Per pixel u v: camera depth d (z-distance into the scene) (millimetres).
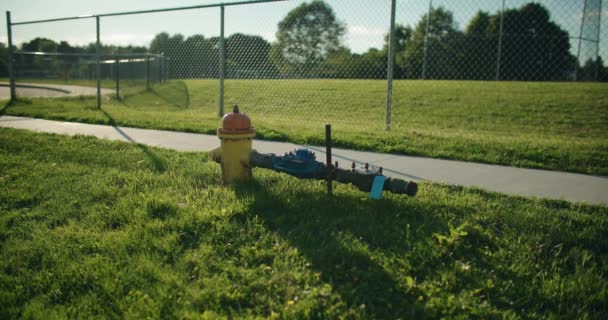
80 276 2619
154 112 11305
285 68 11516
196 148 6098
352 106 15469
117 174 4547
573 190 4137
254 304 2318
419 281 2514
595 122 12234
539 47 27219
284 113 13570
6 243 3092
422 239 2920
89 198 3824
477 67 30266
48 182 4324
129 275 2574
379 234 3018
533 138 8484
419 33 32406
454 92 18203
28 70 18500
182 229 3145
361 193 3859
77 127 8273
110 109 11805
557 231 3033
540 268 2615
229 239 2994
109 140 6578
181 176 4426
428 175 4699
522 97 16406
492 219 3252
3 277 2641
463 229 3033
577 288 2387
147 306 2273
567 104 14695
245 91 19219
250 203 3520
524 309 2273
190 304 2289
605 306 2277
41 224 3379
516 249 2809
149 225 3188
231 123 4020
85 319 2244
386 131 7508
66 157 5441
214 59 12594
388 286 2445
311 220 3264
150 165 4938
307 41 11625
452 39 31500
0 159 5289
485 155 5586
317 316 2186
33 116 10062
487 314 2199
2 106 12016
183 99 17094
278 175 4426
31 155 5555
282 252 2807
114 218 3404
